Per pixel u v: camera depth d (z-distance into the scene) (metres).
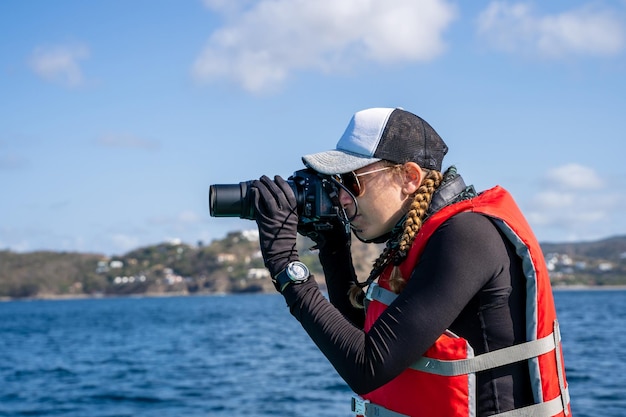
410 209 2.03
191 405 13.51
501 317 1.90
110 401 14.55
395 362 1.85
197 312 80.31
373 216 2.10
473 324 1.91
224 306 103.94
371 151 2.05
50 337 40.28
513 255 1.93
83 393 15.91
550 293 1.96
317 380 16.72
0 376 20.09
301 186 2.14
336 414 11.98
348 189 2.09
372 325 2.05
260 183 2.11
